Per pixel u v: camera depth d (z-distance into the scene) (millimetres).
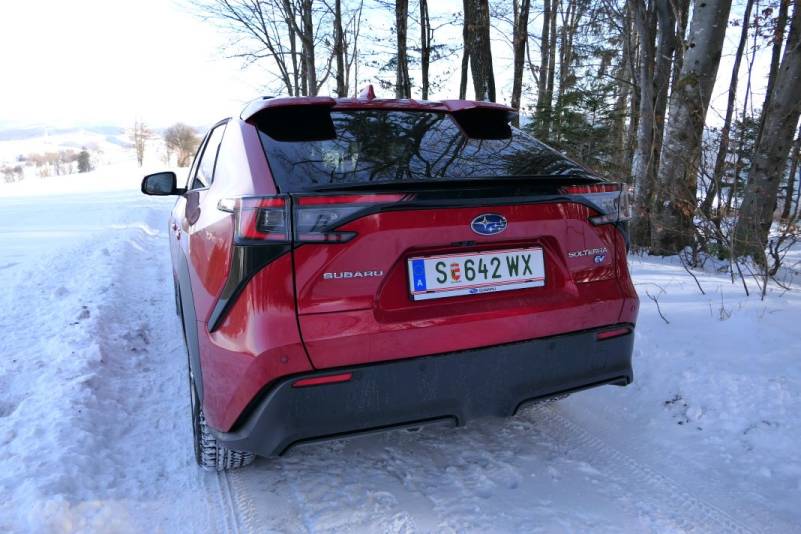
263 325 1747
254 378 1780
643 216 7637
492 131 2443
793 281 5160
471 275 1960
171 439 2738
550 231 2074
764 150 6301
